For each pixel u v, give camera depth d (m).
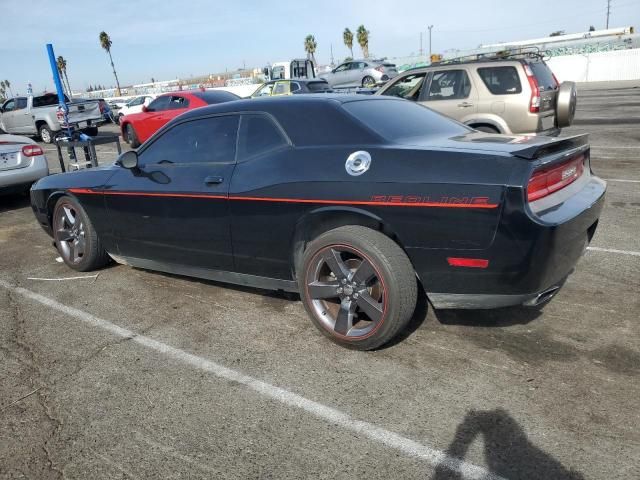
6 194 7.67
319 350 3.20
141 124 13.57
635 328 3.21
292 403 2.69
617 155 8.88
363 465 2.23
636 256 4.40
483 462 2.20
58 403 2.80
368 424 2.49
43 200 4.93
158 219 3.96
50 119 16.22
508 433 2.37
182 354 3.25
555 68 32.94
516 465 2.18
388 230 2.90
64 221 4.85
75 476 2.26
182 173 3.81
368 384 2.81
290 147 3.32
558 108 7.31
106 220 4.39
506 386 2.71
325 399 2.70
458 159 2.75
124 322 3.75
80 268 4.81
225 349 3.28
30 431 2.58
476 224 2.64
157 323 3.70
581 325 3.29
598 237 4.95
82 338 3.54
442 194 2.71
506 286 2.71
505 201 2.58
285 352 3.20
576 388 2.66
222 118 3.72
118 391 2.88
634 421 2.39
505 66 7.14
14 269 5.10
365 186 2.92
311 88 15.20
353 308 3.10
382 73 23.08
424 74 7.90
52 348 3.42
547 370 2.83
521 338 3.17
